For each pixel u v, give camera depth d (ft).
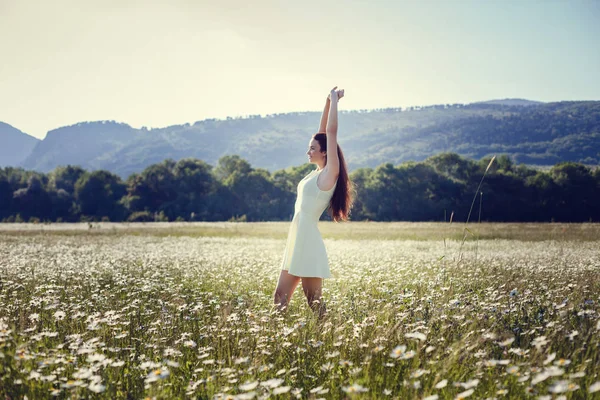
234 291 23.15
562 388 8.02
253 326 14.65
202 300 20.76
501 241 68.44
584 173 289.33
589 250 46.62
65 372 10.98
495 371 10.53
